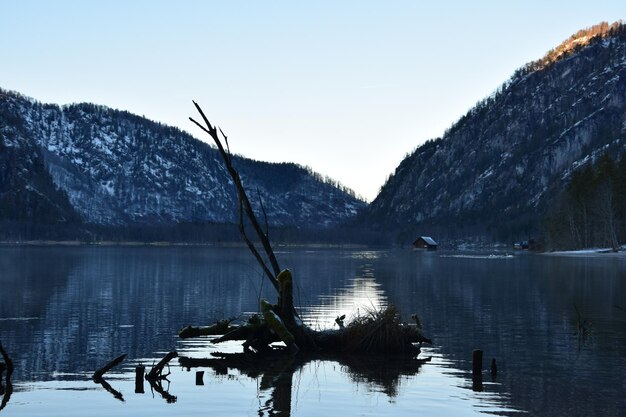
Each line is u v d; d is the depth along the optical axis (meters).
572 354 23.27
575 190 154.12
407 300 41.94
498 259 123.69
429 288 52.03
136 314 34.00
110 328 28.91
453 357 23.02
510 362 21.97
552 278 63.09
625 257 119.06
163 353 23.45
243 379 19.55
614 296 44.41
